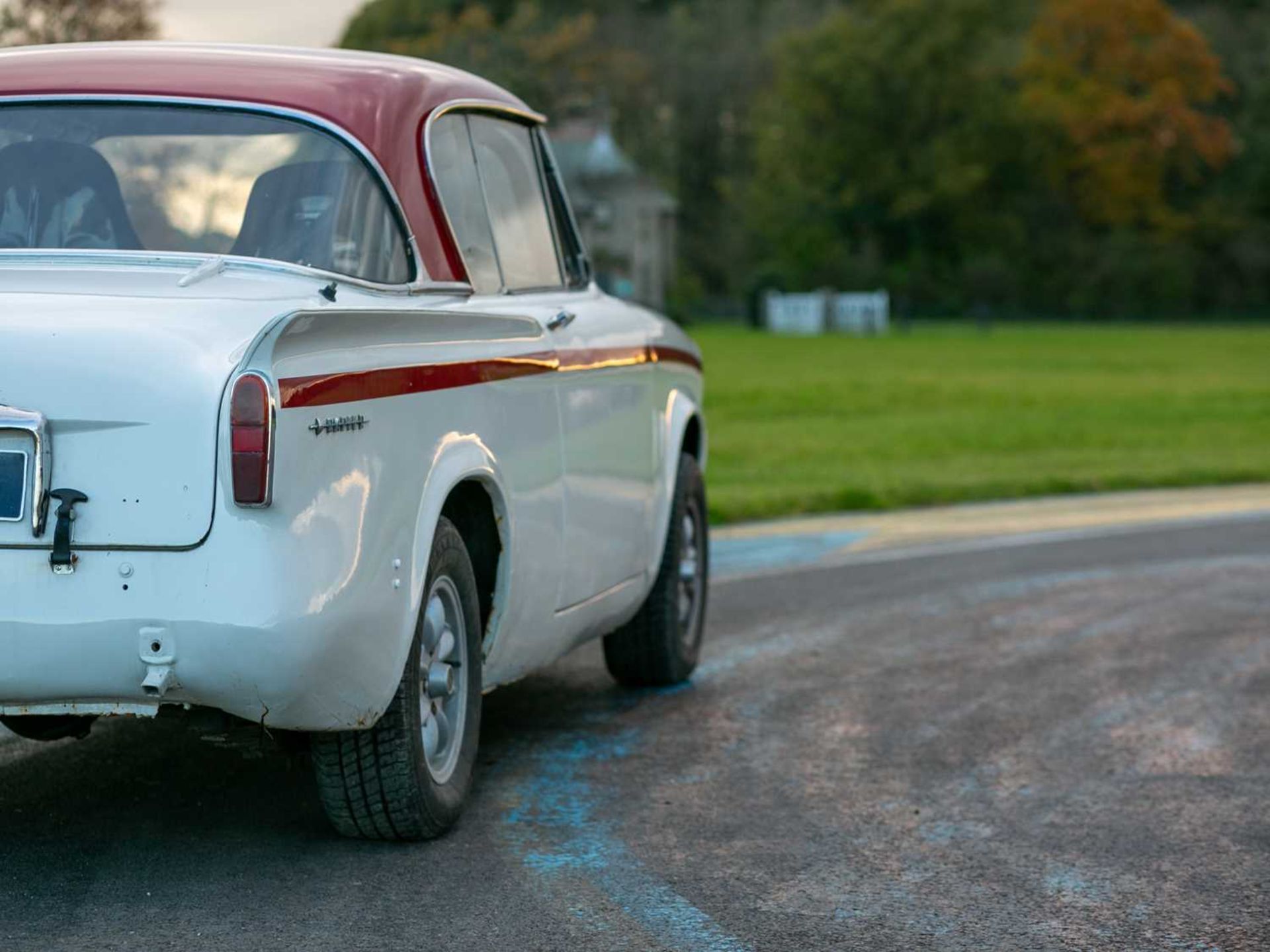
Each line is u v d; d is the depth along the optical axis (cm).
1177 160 12131
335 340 484
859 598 1139
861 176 12156
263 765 669
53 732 573
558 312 666
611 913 501
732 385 4025
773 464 2177
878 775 679
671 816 612
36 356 458
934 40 11844
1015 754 720
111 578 454
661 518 792
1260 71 12719
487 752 708
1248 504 1816
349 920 488
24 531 455
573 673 889
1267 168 12206
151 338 462
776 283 9312
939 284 12250
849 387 4019
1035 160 12281
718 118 14125
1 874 522
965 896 526
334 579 472
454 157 638
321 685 477
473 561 615
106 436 455
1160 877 550
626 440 733
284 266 549
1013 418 3120
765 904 514
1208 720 791
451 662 582
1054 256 12219
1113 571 1279
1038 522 1617
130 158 574
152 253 549
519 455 607
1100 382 4319
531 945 471
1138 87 12219
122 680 459
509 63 5703
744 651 948
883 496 1770
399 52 5788
